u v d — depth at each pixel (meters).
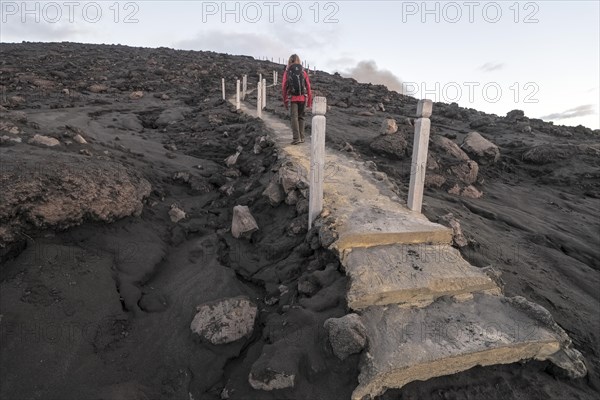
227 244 5.14
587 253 6.11
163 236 5.25
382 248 3.98
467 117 18.66
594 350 3.64
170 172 7.63
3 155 4.66
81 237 4.38
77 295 3.61
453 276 3.61
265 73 30.59
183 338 3.46
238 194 6.75
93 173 4.92
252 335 3.48
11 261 3.69
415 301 3.42
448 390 2.82
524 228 6.65
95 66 26.17
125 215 5.01
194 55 38.34
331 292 3.50
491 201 8.21
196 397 2.95
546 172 10.78
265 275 4.35
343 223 4.31
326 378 2.82
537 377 3.04
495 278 3.81
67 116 12.24
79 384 2.89
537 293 4.33
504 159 11.44
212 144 10.34
